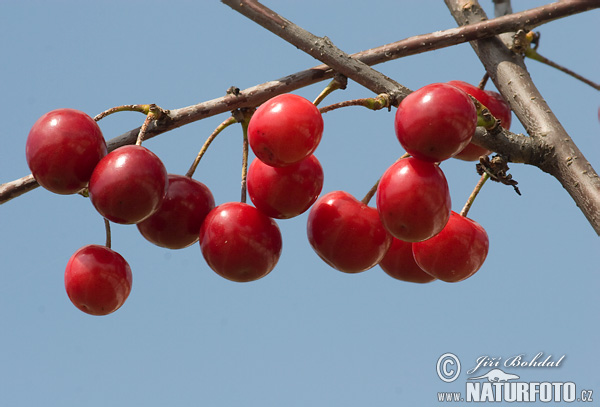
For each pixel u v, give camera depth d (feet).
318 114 12.25
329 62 13.48
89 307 13.82
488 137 13.47
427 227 12.19
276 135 12.00
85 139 12.51
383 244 13.35
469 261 13.62
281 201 13.07
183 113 13.53
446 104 11.69
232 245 13.05
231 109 13.70
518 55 15.43
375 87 13.33
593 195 13.19
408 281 14.76
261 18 13.78
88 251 13.93
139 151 12.42
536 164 13.75
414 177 12.10
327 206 13.52
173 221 13.76
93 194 12.23
